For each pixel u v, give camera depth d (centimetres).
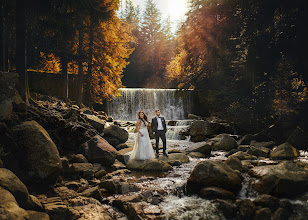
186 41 2205
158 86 5272
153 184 618
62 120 794
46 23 1327
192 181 575
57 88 2027
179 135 1644
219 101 2114
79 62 1966
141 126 849
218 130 1548
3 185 389
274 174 548
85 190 545
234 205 481
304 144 1110
